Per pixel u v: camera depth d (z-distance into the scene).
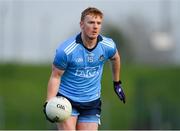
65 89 24.30
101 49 23.83
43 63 140.88
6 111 83.50
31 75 126.69
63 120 22.80
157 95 76.12
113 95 99.19
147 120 63.78
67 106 22.77
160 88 84.88
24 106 90.75
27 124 75.19
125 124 80.94
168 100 68.31
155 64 143.38
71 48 23.36
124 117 83.88
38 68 134.12
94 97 24.66
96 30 23.08
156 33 147.62
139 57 153.00
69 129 24.19
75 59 23.53
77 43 23.45
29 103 94.62
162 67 131.62
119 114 85.31
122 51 150.62
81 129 24.81
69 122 24.27
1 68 132.00
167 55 150.88
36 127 73.94
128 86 112.62
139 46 156.12
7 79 122.56
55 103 22.67
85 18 23.14
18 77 124.94
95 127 24.94
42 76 125.94
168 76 120.62
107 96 98.62
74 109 24.47
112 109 88.00
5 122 75.06
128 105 89.69
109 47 23.98
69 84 24.20
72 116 24.42
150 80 86.50
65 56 23.34
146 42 156.50
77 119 24.86
